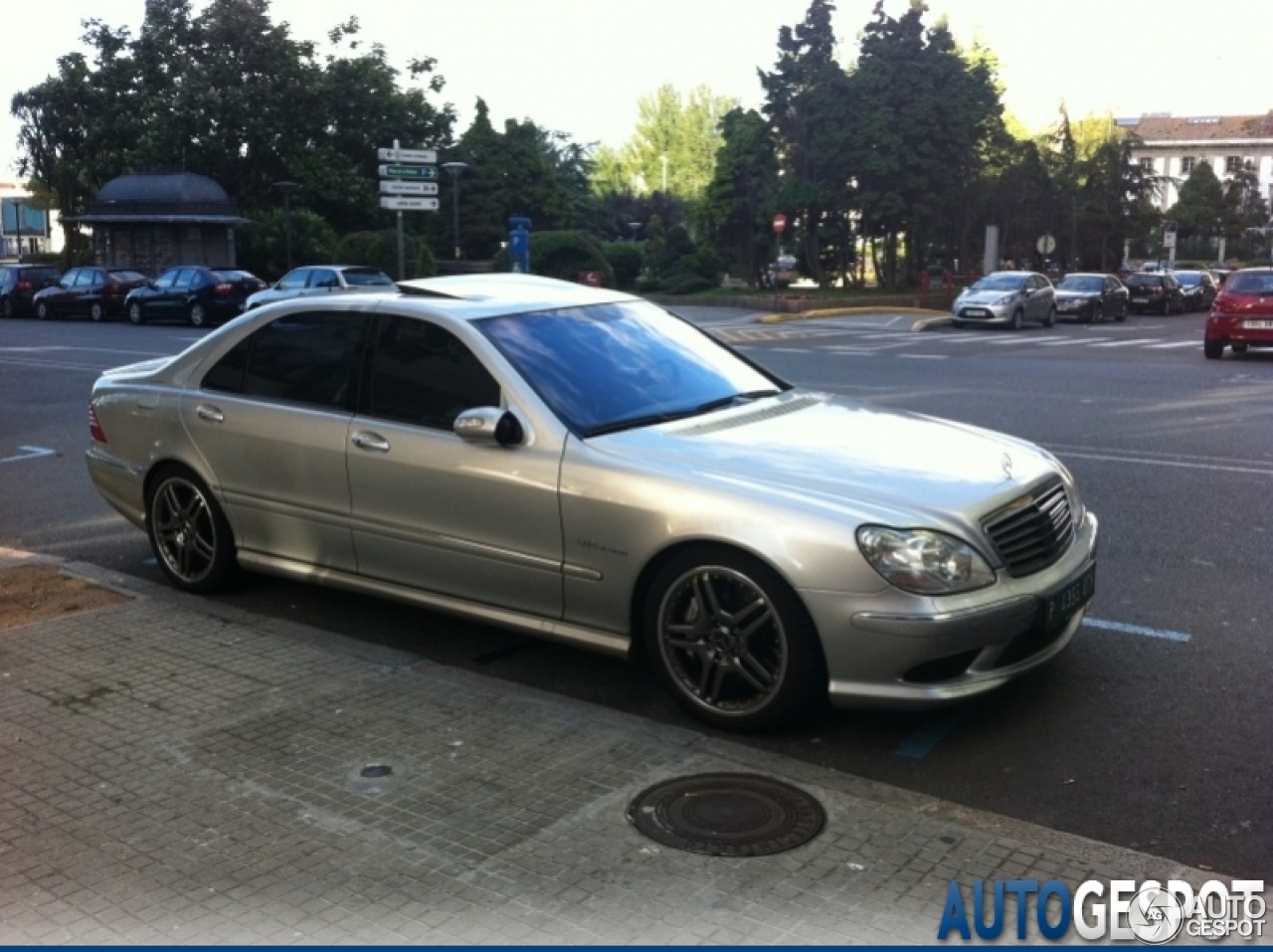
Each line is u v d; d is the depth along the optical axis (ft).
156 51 154.92
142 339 82.79
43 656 17.17
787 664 14.07
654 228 225.15
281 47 155.02
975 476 14.97
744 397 17.93
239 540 19.62
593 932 10.25
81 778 13.29
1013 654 14.49
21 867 11.46
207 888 11.04
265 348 19.47
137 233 133.39
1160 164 418.92
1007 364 62.80
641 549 14.87
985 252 168.04
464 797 12.72
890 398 46.34
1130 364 62.75
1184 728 14.87
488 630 18.92
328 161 155.53
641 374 17.54
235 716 14.93
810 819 12.17
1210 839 12.16
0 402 47.37
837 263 159.43
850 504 13.98
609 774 13.24
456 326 17.19
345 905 10.72
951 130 143.74
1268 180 402.72
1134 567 21.88
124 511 21.57
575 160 284.61
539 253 142.20
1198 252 313.32
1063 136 197.98
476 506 16.31
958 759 14.08
